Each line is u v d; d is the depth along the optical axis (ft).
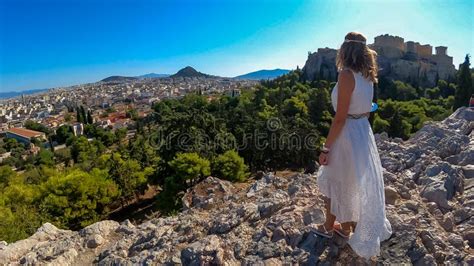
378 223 11.65
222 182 39.78
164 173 111.96
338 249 13.16
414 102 227.20
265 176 23.90
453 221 15.34
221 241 15.20
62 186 87.45
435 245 13.37
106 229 19.27
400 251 13.11
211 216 18.80
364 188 11.62
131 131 347.56
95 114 517.14
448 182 17.85
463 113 28.55
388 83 296.92
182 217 19.54
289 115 205.46
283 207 17.39
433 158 21.24
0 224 53.62
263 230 15.30
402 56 355.15
